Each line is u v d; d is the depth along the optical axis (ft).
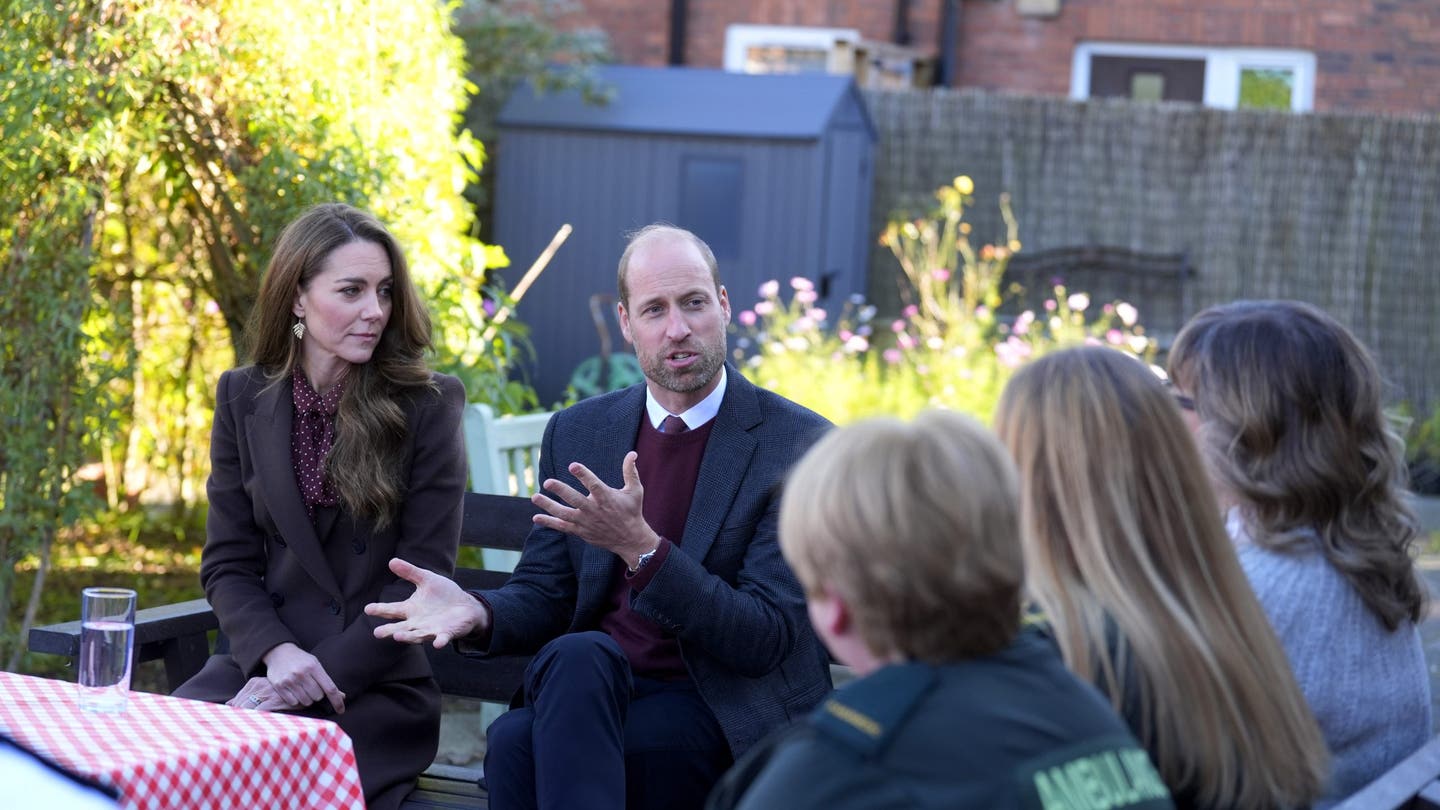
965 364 25.45
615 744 8.80
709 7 38.78
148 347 20.26
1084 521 6.04
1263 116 32.94
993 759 4.86
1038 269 33.91
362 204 16.25
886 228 34.40
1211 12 37.68
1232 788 5.83
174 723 7.75
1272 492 7.16
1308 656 6.98
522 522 12.01
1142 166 33.65
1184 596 5.98
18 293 15.60
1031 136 33.99
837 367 25.14
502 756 9.16
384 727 10.31
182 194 17.57
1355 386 7.29
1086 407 6.12
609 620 10.11
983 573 4.86
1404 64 36.99
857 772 4.86
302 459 10.66
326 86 16.10
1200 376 7.48
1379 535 7.19
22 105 14.85
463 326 17.57
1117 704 5.82
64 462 16.03
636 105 30.89
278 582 10.65
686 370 9.98
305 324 10.80
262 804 7.47
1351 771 7.04
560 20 39.19
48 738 7.29
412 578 9.67
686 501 10.08
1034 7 38.22
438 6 18.61
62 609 18.51
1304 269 32.96
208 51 15.47
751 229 30.14
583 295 30.86
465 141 18.47
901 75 37.42
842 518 4.89
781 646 9.53
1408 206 32.35
